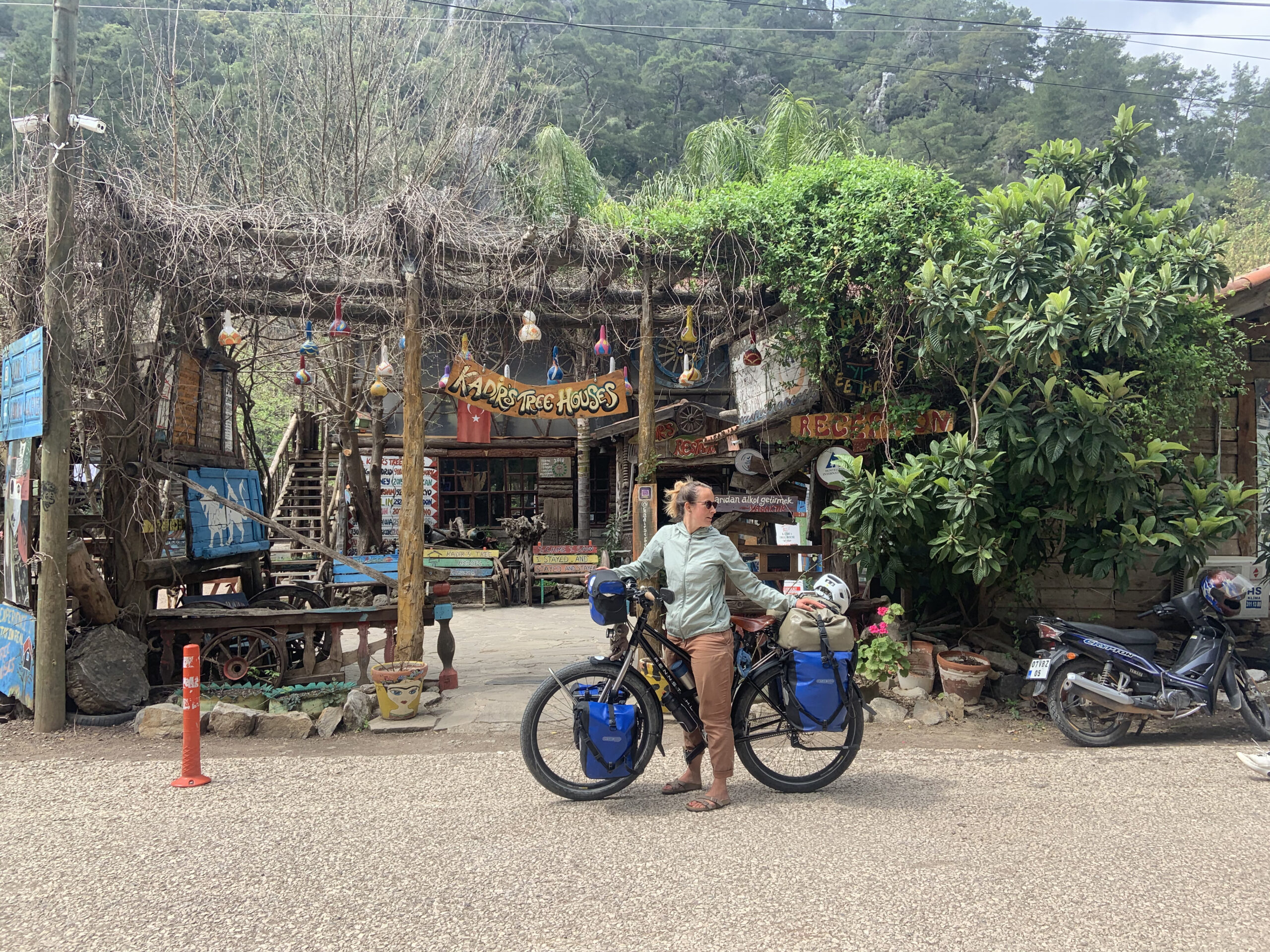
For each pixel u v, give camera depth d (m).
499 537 16.11
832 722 4.34
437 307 6.57
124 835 3.78
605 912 3.00
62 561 5.73
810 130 12.70
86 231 5.88
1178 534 6.00
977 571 5.84
